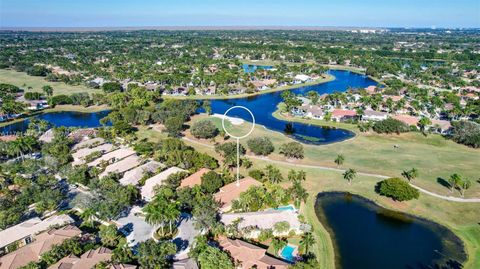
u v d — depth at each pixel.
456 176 127.69
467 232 106.88
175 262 85.50
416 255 97.12
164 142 158.25
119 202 108.56
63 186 130.12
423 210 118.75
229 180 131.50
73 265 82.00
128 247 88.25
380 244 101.69
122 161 144.62
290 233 102.62
